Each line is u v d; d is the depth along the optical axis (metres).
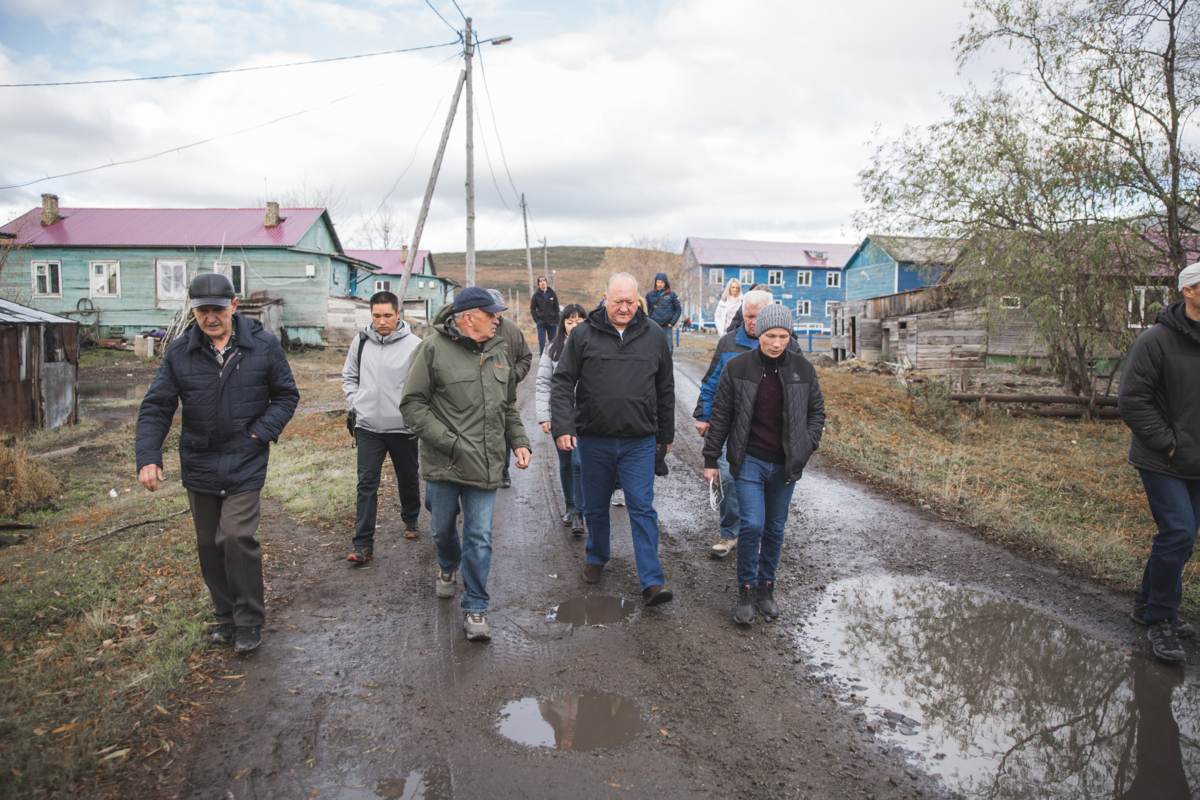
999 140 9.98
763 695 3.12
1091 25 9.12
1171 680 3.31
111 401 13.35
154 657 3.20
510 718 2.90
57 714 2.74
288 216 25.59
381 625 3.74
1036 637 3.74
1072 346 11.44
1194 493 3.59
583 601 4.11
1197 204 8.81
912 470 7.30
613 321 3.96
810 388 3.87
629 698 3.07
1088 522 5.79
